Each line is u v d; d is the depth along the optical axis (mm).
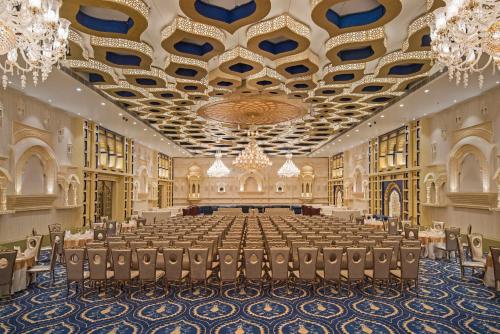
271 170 31422
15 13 4156
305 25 7145
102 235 9117
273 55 7996
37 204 11992
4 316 4977
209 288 6332
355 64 9141
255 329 4523
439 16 4887
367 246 6656
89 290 6211
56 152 13273
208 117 13664
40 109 12227
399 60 8414
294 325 4652
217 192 31156
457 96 11406
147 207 23500
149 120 16625
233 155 30719
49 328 4551
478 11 4086
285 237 7836
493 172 10609
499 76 9352
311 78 10156
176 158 31438
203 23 6535
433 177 13820
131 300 5672
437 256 9312
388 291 6152
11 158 10641
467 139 11695
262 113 12758
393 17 6266
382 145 19344
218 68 9734
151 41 8492
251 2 6152
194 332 4430
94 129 15820
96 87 10945
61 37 4949
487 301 5664
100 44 7629
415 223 15438
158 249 6641
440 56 5242
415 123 15625
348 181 25766
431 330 4516
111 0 5730
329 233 8133
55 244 6652
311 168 31312
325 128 18750
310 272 5910
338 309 5262
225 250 5887
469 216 11992
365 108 14141
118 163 18906
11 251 5613
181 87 10914
